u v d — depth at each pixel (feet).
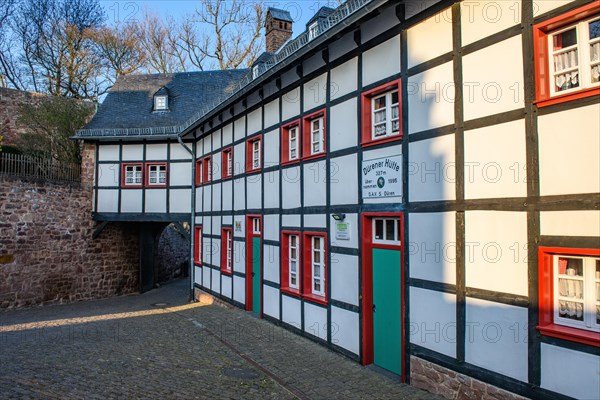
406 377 19.75
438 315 18.17
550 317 14.38
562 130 13.96
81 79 87.97
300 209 28.12
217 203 43.14
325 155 25.58
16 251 46.01
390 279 21.21
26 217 46.91
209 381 20.59
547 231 14.30
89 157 52.80
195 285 49.96
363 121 22.48
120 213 52.08
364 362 22.24
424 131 18.95
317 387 19.70
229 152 41.16
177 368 22.53
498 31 16.02
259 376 21.26
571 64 14.39
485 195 16.30
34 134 60.95
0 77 84.94
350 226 23.38
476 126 16.70
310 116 27.14
